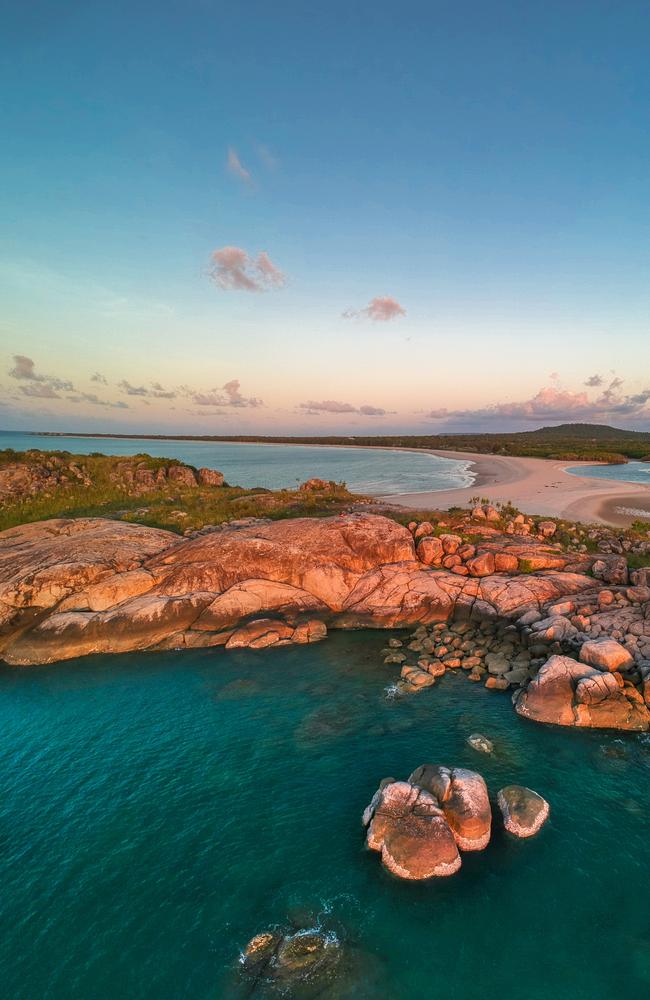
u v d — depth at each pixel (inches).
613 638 952.9
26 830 609.6
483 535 1472.7
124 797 660.1
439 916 486.6
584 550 1414.9
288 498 2081.7
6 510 1895.9
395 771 690.2
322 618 1221.7
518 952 452.4
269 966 444.8
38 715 863.7
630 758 697.6
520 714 807.1
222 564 1270.9
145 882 535.8
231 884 528.7
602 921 478.3
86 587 1214.9
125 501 2108.8
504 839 567.5
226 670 1005.2
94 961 459.2
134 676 995.9
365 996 416.5
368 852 560.1
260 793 658.2
